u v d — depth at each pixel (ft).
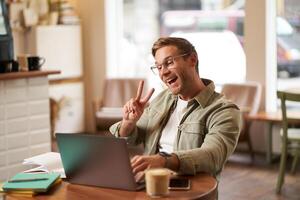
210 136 7.50
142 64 23.95
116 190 6.77
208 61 21.20
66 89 22.79
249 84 19.24
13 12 21.27
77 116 23.39
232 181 16.30
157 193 6.39
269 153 18.42
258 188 15.56
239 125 7.72
